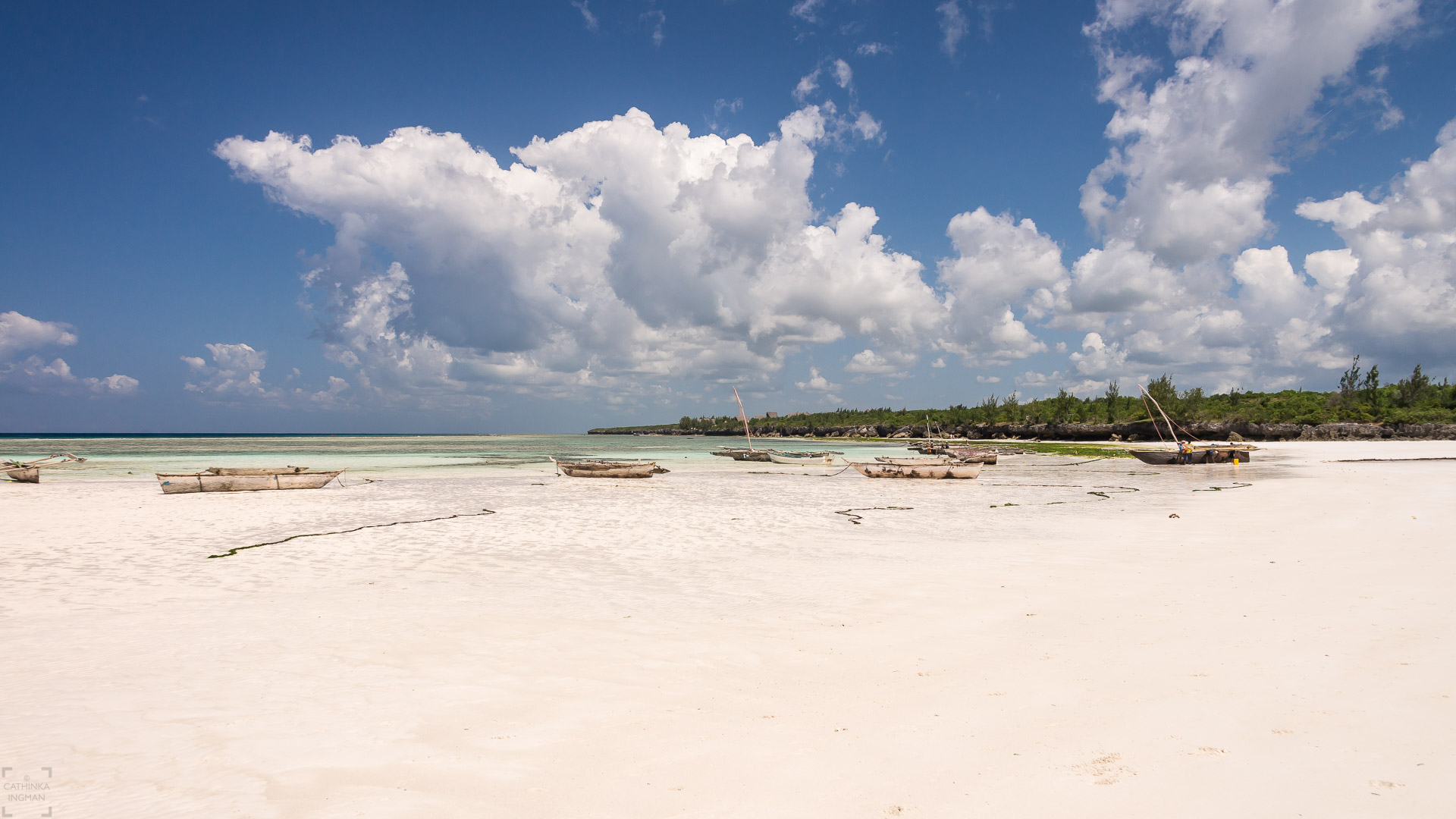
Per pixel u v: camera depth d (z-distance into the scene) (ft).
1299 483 77.46
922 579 30.40
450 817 10.92
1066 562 33.65
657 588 30.12
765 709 15.58
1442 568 28.04
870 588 28.81
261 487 84.69
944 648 19.94
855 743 13.52
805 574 32.60
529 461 166.30
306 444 335.26
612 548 41.55
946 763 12.46
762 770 12.42
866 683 17.15
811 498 74.18
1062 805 10.70
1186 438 206.28
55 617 25.39
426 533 48.62
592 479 103.40
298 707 16.05
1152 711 14.32
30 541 45.57
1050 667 17.74
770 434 583.17
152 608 26.89
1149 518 52.01
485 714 15.47
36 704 16.35
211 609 26.68
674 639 21.77
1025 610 24.11
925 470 98.63
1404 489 64.59
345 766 12.88
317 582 32.12
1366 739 12.39
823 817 10.64
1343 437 211.61
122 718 15.43
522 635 22.30
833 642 21.07
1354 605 22.38
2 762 13.14
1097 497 70.54
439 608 26.53
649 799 11.44
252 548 42.39
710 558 37.81
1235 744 12.51
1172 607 23.34
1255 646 18.38
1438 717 13.14
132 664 19.56
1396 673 15.67
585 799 11.48
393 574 34.01
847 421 523.70
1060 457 172.04
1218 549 35.76
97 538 47.29
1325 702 14.17
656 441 459.32
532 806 11.28
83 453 199.82
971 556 36.60
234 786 12.14
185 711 15.87
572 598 28.25
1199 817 10.15
